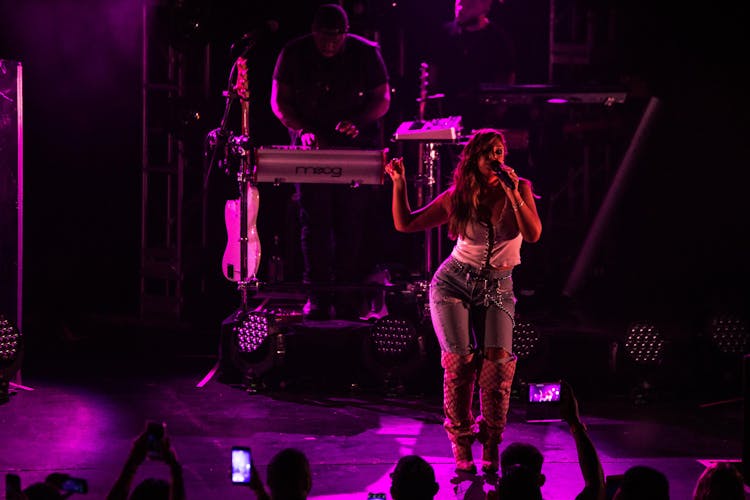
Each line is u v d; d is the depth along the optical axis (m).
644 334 8.38
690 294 11.55
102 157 13.05
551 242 11.12
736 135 11.82
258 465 6.36
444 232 10.09
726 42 11.74
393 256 10.95
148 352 10.25
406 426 7.41
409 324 8.31
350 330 8.51
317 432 7.20
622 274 11.67
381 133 10.41
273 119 11.88
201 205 12.26
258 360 8.57
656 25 11.76
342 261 9.02
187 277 12.17
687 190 11.83
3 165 8.23
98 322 11.90
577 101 9.75
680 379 8.58
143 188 12.14
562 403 4.73
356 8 11.27
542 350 8.34
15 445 6.79
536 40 11.64
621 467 6.45
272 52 11.76
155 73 12.16
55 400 8.14
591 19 11.70
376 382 8.56
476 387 8.40
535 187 10.99
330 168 8.04
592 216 11.80
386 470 6.29
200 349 10.41
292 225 10.75
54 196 13.12
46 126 12.90
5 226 8.27
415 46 11.41
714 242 11.85
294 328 8.58
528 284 9.75
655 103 11.58
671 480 6.19
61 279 13.12
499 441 6.04
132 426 7.32
